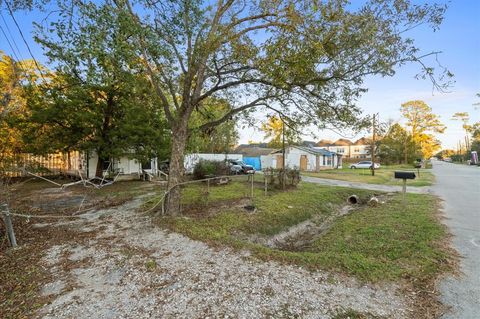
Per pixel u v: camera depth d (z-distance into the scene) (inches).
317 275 145.3
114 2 223.1
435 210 320.5
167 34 254.1
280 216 308.8
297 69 195.0
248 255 171.9
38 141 496.1
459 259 171.2
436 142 1847.9
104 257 170.4
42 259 167.9
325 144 2866.6
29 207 315.9
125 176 652.1
